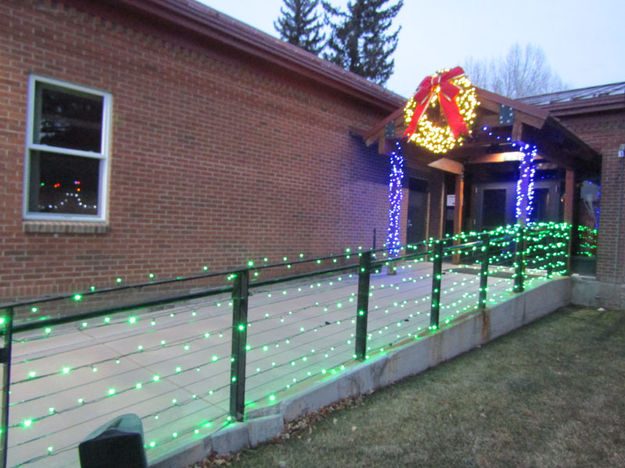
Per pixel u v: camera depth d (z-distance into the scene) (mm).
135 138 5754
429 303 6918
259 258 7324
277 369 4191
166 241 6109
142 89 5805
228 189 6828
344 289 7707
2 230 4754
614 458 3430
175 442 2875
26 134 4902
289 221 7781
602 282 9414
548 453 3469
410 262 10898
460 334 5867
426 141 8031
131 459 2291
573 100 9805
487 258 6539
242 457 3094
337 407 3980
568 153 9062
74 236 5266
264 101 7289
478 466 3236
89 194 5496
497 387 4773
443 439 3576
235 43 6602
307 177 8078
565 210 9836
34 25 4910
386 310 6168
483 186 11836
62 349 4391
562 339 6836
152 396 3523
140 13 5684
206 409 3365
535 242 10844
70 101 5289
